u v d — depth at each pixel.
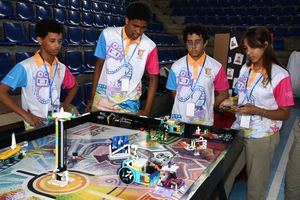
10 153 1.48
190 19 11.46
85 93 4.86
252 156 2.18
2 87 2.11
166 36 9.63
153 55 2.45
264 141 2.12
